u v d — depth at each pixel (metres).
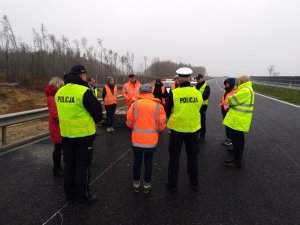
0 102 19.52
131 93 9.05
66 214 3.80
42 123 11.27
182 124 4.46
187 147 4.62
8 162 5.89
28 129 9.88
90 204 4.07
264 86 35.66
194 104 4.48
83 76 4.11
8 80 41.09
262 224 3.60
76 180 3.99
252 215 3.81
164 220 3.66
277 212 3.90
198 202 4.17
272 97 22.28
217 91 32.00
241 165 5.83
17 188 4.61
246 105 5.49
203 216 3.77
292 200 4.27
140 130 4.36
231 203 4.15
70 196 4.17
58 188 4.63
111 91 8.93
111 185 4.77
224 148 7.11
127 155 6.44
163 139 8.09
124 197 4.32
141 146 4.35
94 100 3.93
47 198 4.27
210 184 4.84
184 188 4.68
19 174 5.22
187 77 4.52
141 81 47.56
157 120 4.38
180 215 3.79
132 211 3.89
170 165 4.57
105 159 6.14
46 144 7.40
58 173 5.14
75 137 3.94
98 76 53.78
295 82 26.70
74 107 3.88
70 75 4.00
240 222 3.64
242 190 4.60
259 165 5.84
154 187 4.71
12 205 4.04
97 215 3.78
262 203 4.16
